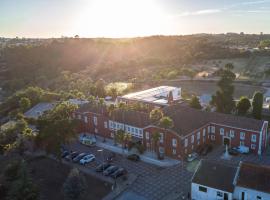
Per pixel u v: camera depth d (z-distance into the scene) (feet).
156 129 225.35
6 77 598.34
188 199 167.73
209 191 160.76
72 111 278.67
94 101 305.32
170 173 198.90
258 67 546.26
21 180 161.38
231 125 233.14
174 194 173.68
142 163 215.72
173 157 220.43
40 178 198.18
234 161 212.02
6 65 650.84
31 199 154.10
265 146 236.63
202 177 164.66
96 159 223.92
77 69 637.30
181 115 244.63
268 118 305.12
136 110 283.79
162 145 225.35
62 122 207.82
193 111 256.32
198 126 231.50
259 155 222.28
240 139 230.89
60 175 202.18
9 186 168.04
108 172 197.98
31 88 406.41
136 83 479.00
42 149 242.17
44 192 181.57
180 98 358.43
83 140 252.83
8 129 257.55
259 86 445.37
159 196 172.55
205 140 241.96
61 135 206.28
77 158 221.05
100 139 264.72
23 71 613.52
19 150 235.61
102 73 597.93
